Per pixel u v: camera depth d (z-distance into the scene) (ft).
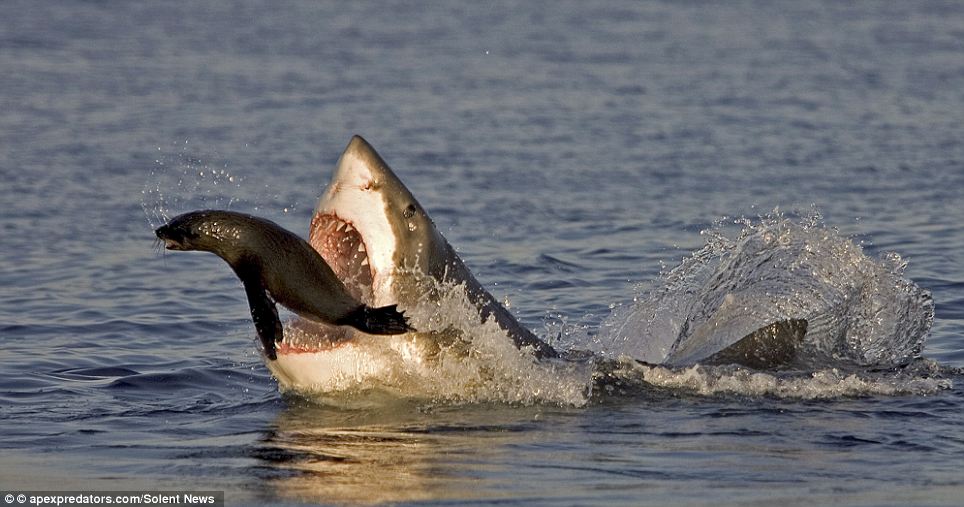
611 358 112.88
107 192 228.43
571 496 78.69
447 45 512.22
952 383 110.42
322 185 234.38
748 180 238.27
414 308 101.65
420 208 102.27
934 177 238.89
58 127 304.30
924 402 103.55
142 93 368.89
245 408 105.70
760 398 105.29
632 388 107.45
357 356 103.76
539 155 269.64
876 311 123.34
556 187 233.14
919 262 172.45
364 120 324.19
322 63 450.71
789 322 115.85
